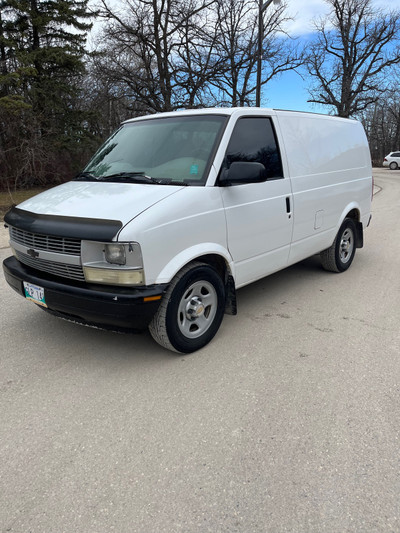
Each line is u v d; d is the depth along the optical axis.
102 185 3.62
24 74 17.70
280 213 4.22
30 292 3.41
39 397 2.95
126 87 21.27
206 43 21.16
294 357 3.49
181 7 19.91
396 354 3.54
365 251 7.25
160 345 3.68
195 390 3.02
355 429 2.58
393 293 5.05
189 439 2.51
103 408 2.82
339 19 36.12
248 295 5.02
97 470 2.28
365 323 4.17
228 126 3.63
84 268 3.02
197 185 3.38
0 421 2.69
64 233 3.01
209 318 3.64
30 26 20.08
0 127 15.91
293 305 4.67
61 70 20.95
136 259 2.89
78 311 3.07
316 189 4.82
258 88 17.23
